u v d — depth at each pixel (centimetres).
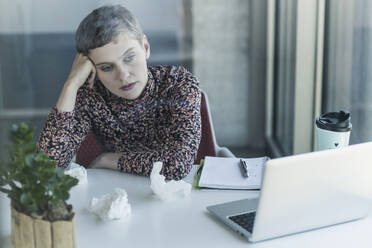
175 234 119
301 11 253
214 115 364
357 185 118
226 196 138
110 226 123
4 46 366
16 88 365
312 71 257
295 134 271
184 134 161
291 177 108
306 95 263
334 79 238
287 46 307
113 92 162
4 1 361
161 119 169
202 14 347
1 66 365
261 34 344
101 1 364
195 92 168
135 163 154
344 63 224
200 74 358
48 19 367
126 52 156
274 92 351
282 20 323
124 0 350
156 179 138
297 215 114
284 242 115
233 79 358
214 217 127
